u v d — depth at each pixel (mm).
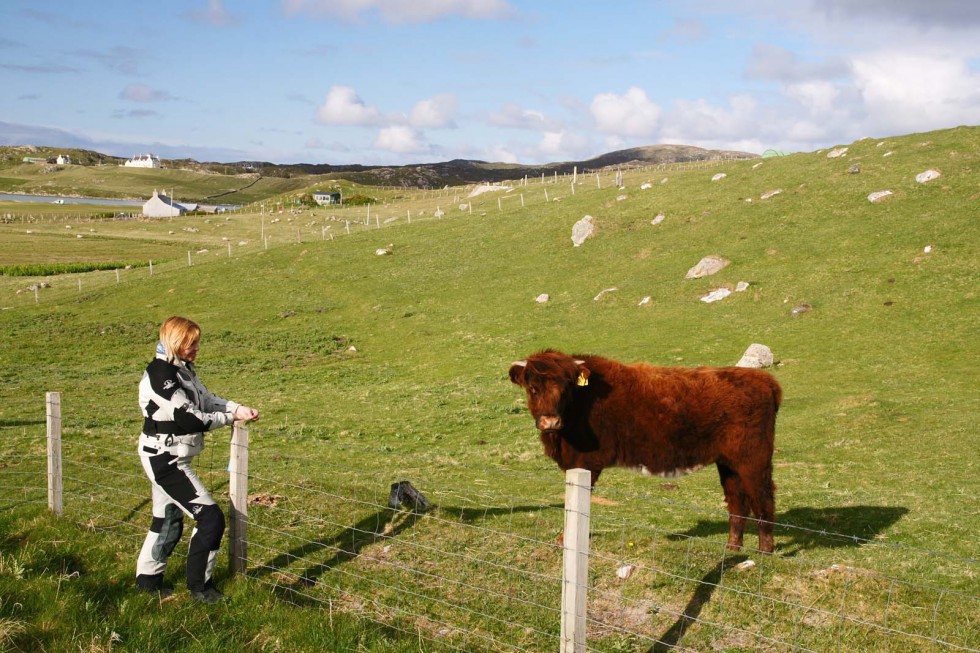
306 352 35312
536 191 74188
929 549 9195
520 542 8758
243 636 5836
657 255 41781
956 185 39406
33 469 12055
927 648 6195
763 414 8344
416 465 15430
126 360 35000
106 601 6367
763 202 44781
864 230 37500
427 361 32188
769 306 32406
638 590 7383
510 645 6191
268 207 131125
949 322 27047
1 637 5406
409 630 6445
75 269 67188
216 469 12969
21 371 31672
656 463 8727
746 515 8641
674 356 28344
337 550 8375
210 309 44281
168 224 102688
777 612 6855
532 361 8555
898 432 16672
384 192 154750
